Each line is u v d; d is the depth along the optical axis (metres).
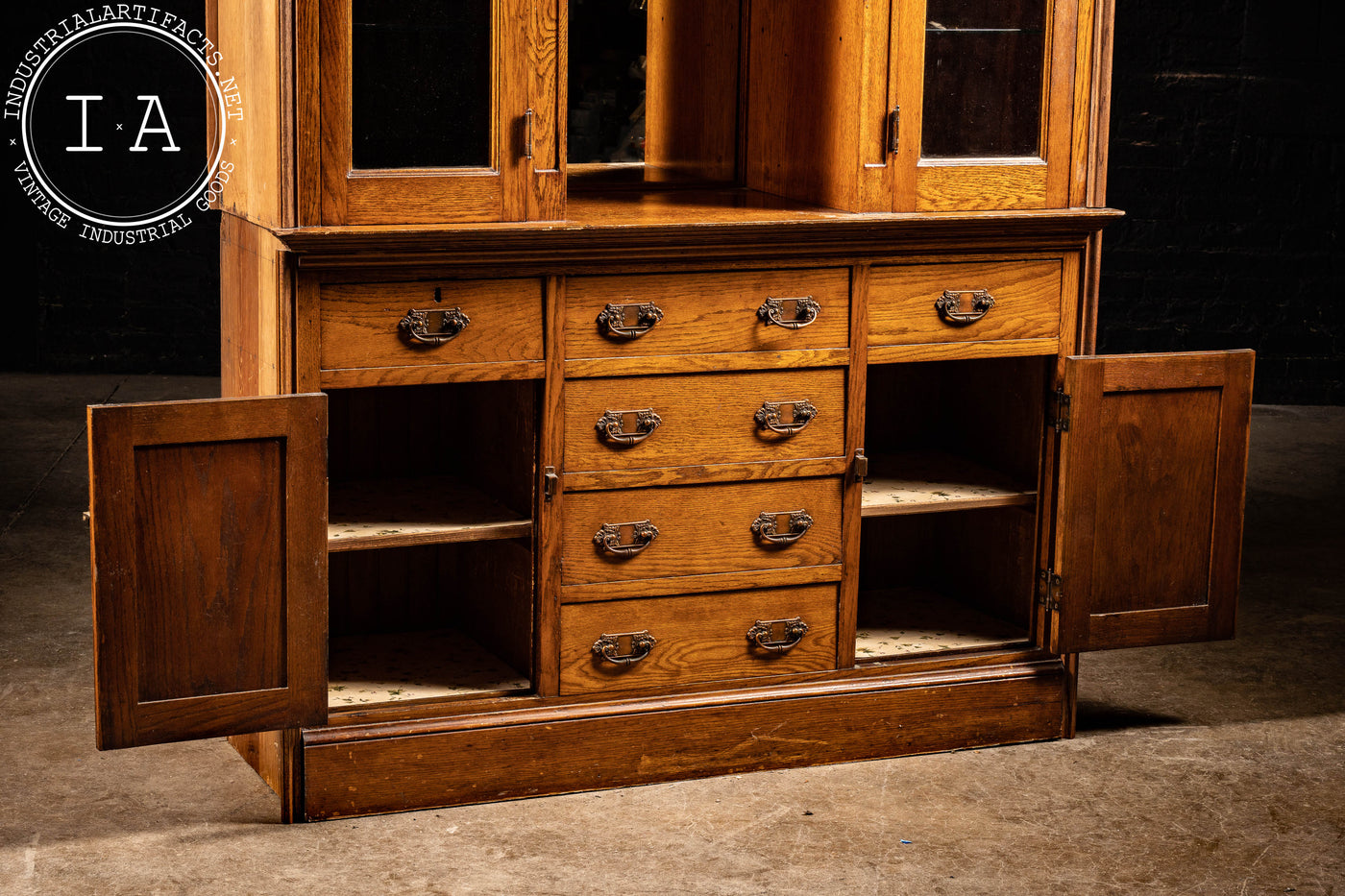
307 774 2.91
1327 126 6.70
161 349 6.91
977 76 3.17
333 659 3.27
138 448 2.58
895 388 3.76
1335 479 5.75
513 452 3.11
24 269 6.78
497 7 2.80
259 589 2.73
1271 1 6.62
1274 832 2.98
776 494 3.17
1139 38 6.66
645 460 3.05
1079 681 3.80
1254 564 4.76
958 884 2.74
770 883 2.73
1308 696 3.71
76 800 3.01
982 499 3.36
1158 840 2.94
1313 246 6.83
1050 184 3.25
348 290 2.79
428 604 3.50
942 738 3.36
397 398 3.38
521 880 2.72
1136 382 3.25
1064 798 3.12
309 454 2.71
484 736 3.02
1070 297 3.31
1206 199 6.80
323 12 2.69
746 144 3.64
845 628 3.28
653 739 3.14
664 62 3.60
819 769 3.25
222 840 2.85
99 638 2.61
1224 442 3.34
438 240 2.79
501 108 2.83
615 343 2.99
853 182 3.12
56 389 6.59
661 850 2.85
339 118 2.72
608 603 3.08
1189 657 3.97
